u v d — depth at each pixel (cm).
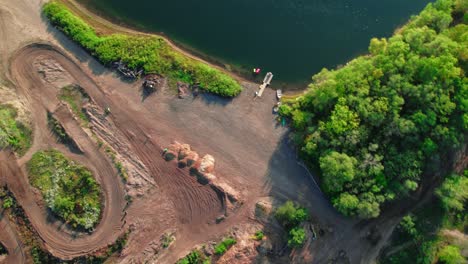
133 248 5766
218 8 7044
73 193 5775
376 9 7181
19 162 5844
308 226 5962
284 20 7088
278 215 5903
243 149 6278
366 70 5941
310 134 6019
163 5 6938
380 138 5822
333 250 6022
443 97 5684
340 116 5731
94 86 6325
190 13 6962
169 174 6078
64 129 6022
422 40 5975
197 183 6050
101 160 5953
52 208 5669
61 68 6338
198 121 6331
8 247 5603
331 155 5606
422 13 6350
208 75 6475
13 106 5984
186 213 5994
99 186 5853
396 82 5775
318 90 5994
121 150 6106
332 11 7144
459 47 5838
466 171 6188
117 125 6219
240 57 6856
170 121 6303
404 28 6819
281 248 5906
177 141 6241
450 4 6347
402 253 6044
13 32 6406
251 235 5928
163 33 6831
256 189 6156
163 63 6469
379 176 5659
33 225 5659
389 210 6150
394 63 5869
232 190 6078
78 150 5950
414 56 5812
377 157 5628
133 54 6456
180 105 6359
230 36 6938
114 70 6419
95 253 5647
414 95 5716
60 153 5938
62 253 5622
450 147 5953
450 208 6181
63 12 6538
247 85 6612
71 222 5684
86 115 6203
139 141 6184
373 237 6091
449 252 5875
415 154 5716
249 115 6412
